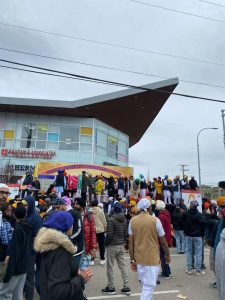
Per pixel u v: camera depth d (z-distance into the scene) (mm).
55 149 29266
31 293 5617
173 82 26516
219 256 3643
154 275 5426
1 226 5105
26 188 16672
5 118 29578
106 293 7094
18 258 4773
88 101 27250
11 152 28797
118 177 22484
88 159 29188
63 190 18141
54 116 30062
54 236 2760
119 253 7246
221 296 3545
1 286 4805
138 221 5707
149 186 21312
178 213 12414
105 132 31578
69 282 2680
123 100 27719
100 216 10438
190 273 9008
